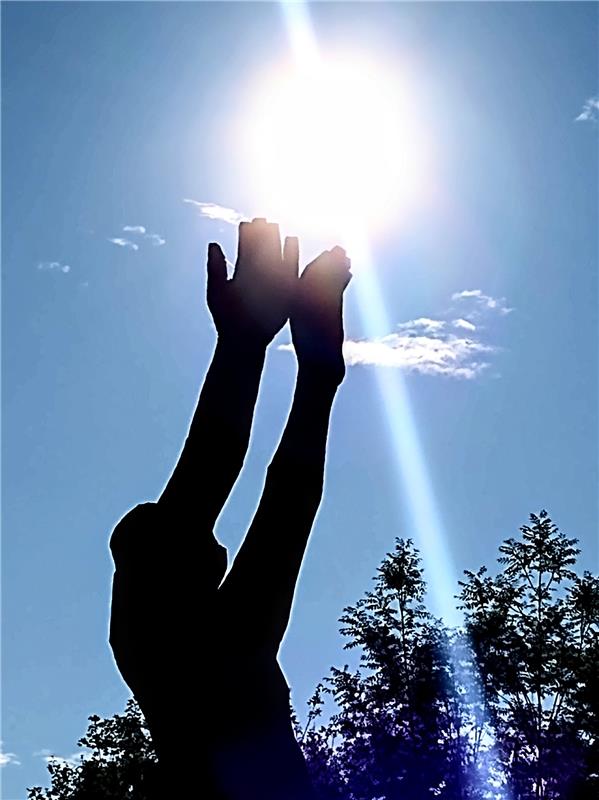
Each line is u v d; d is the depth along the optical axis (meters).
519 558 34.16
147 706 5.52
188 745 5.40
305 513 5.81
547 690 31.89
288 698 5.57
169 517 5.74
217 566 5.72
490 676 31.55
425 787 30.06
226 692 5.45
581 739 31.02
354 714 31.45
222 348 6.04
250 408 5.95
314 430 5.96
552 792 30.41
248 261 6.17
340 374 6.10
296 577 5.74
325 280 6.19
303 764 5.44
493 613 32.88
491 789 30.14
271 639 5.61
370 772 30.23
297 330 6.12
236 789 5.31
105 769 34.03
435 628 33.09
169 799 5.39
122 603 5.64
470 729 31.38
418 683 31.38
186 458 5.85
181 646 5.51
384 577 33.69
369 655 32.44
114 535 5.80
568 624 33.09
